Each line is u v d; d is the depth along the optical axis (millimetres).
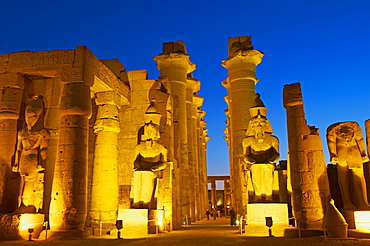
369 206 12141
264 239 10875
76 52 13484
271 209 12672
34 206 12453
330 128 13203
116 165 15195
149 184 13852
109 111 15406
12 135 13500
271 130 13898
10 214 11625
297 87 14180
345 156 12648
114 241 10914
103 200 14352
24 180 12367
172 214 16234
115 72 18312
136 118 17422
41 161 12750
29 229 11258
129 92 17734
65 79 13219
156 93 17312
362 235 10703
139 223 12875
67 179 12367
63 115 13031
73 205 12164
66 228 11938
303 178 13359
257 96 14445
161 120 16891
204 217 31609
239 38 22312
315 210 12938
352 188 12570
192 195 24734
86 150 13062
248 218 12914
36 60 13742
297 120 13953
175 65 22891
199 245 9539
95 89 15461
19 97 13883
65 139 12742
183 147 21906
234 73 21594
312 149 13539
